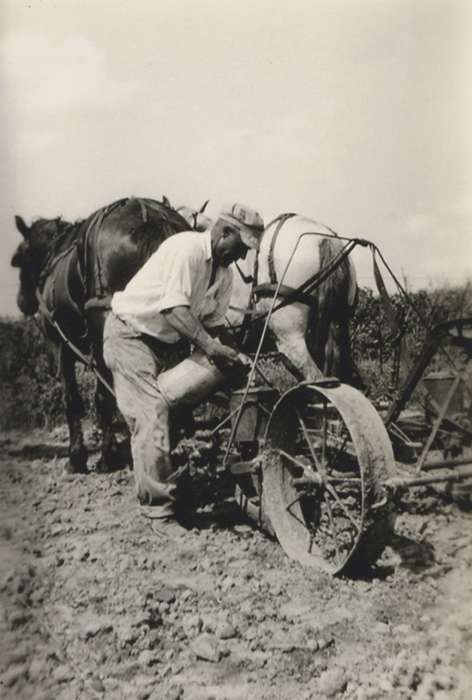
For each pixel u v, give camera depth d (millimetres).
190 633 2787
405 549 3461
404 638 2762
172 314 3480
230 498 4129
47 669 2617
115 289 4199
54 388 6055
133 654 2695
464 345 3506
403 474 3289
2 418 5906
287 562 3355
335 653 2670
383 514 2967
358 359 5875
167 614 2910
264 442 3584
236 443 3863
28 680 2566
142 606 2928
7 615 2896
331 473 3451
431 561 3340
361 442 2961
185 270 3492
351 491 4023
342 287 4453
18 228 5148
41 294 5082
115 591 3053
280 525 3531
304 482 3424
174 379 3584
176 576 3193
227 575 3207
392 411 3596
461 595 3027
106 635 2770
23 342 5789
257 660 2635
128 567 3254
